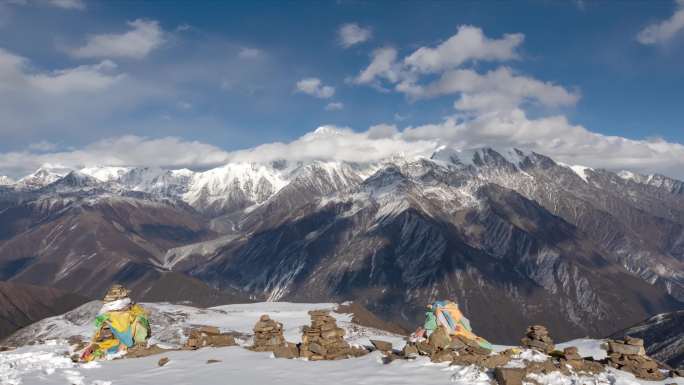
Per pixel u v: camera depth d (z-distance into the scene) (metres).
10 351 47.44
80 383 26.91
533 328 32.72
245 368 29.48
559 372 25.78
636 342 29.41
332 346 33.09
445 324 32.53
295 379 26.75
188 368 29.94
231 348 36.12
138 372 29.53
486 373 25.64
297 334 88.56
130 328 37.94
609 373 26.75
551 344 31.69
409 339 33.22
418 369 27.50
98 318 37.94
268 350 35.06
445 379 25.58
